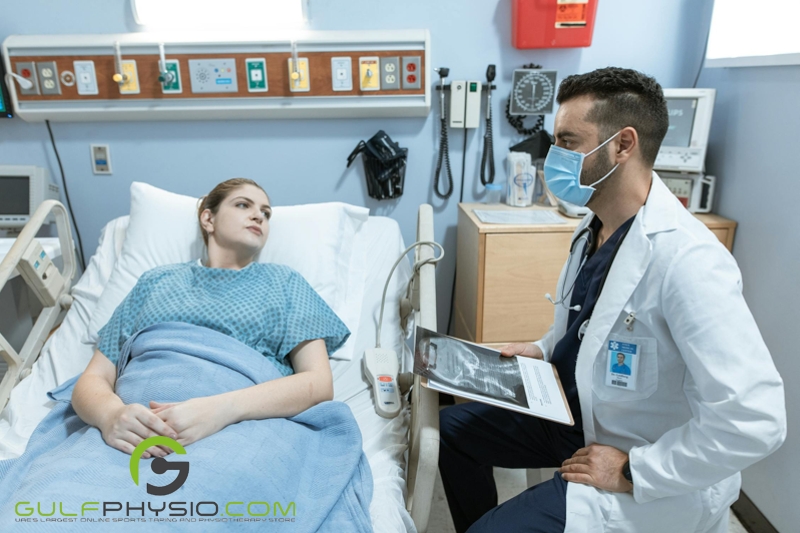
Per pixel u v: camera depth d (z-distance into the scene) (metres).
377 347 1.50
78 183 2.06
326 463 1.07
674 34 1.97
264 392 1.10
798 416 1.50
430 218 1.60
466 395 1.05
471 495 1.42
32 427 1.25
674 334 0.97
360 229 1.82
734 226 1.77
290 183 2.09
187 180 2.07
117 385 1.16
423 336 1.21
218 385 1.11
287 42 1.83
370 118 2.02
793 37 1.51
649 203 1.05
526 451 1.36
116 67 1.85
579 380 1.09
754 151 1.69
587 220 1.26
